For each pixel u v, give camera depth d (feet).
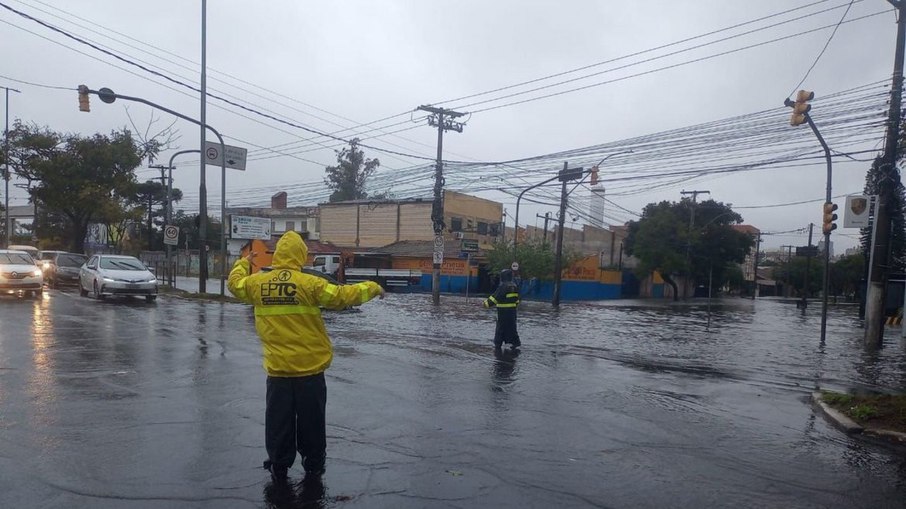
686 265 165.17
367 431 21.81
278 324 16.62
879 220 58.85
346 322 62.03
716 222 176.35
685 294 183.73
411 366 35.40
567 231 215.31
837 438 24.02
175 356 35.29
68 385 27.14
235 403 24.77
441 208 92.99
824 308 63.46
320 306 16.94
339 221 183.21
